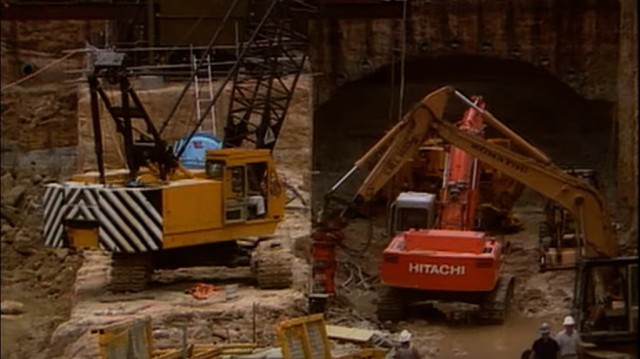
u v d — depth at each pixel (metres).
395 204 64.56
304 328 38.28
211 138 58.47
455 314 58.41
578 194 56.50
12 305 69.06
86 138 71.56
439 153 72.69
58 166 88.12
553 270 61.62
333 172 89.62
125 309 49.66
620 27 85.12
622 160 78.38
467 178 64.75
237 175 52.47
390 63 89.12
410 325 57.06
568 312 59.00
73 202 50.41
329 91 89.38
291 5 74.31
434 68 92.19
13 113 88.50
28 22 88.00
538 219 78.56
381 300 57.47
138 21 77.69
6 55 88.69
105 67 50.59
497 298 56.91
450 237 57.28
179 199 50.84
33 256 79.94
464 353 53.34
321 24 88.62
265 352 38.88
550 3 88.62
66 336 47.78
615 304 48.16
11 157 88.31
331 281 58.88
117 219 50.22
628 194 76.50
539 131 92.62
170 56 75.00
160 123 71.56
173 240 50.88
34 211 84.75
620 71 79.56
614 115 88.56
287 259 52.50
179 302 50.50
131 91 51.28
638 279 47.91
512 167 57.31
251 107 62.62
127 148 52.03
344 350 42.12
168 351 42.16
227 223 52.22
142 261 52.09
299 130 72.25
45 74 88.69
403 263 56.53
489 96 93.38
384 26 88.62
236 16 73.19
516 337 55.47
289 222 61.97
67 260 77.31
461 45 89.06
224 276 54.84
